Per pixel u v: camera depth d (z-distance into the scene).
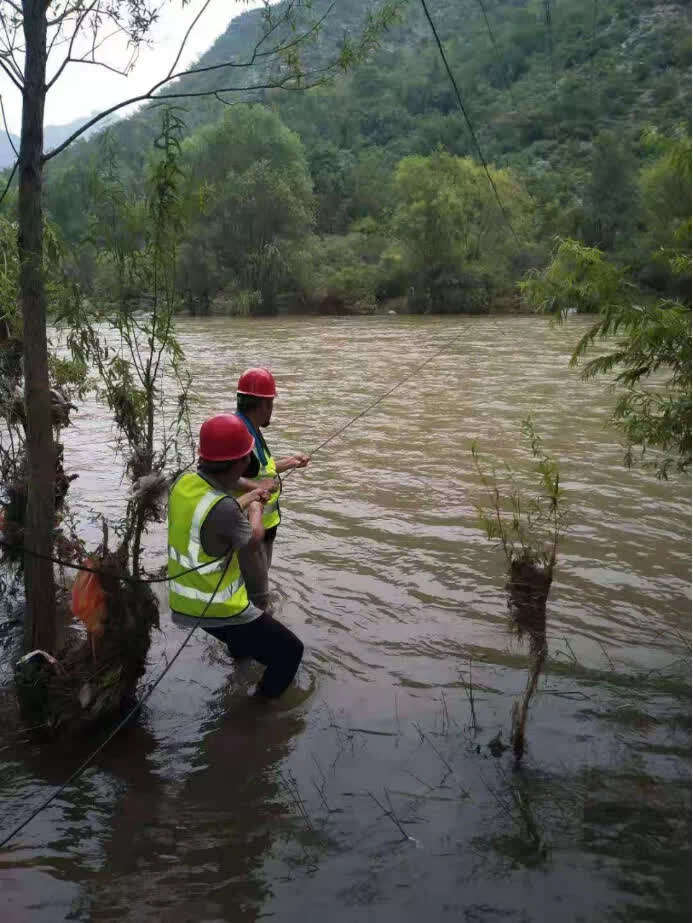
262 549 5.62
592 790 3.75
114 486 9.05
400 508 8.27
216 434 4.38
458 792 3.75
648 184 40.66
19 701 4.37
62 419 6.10
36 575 4.57
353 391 16.48
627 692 4.65
